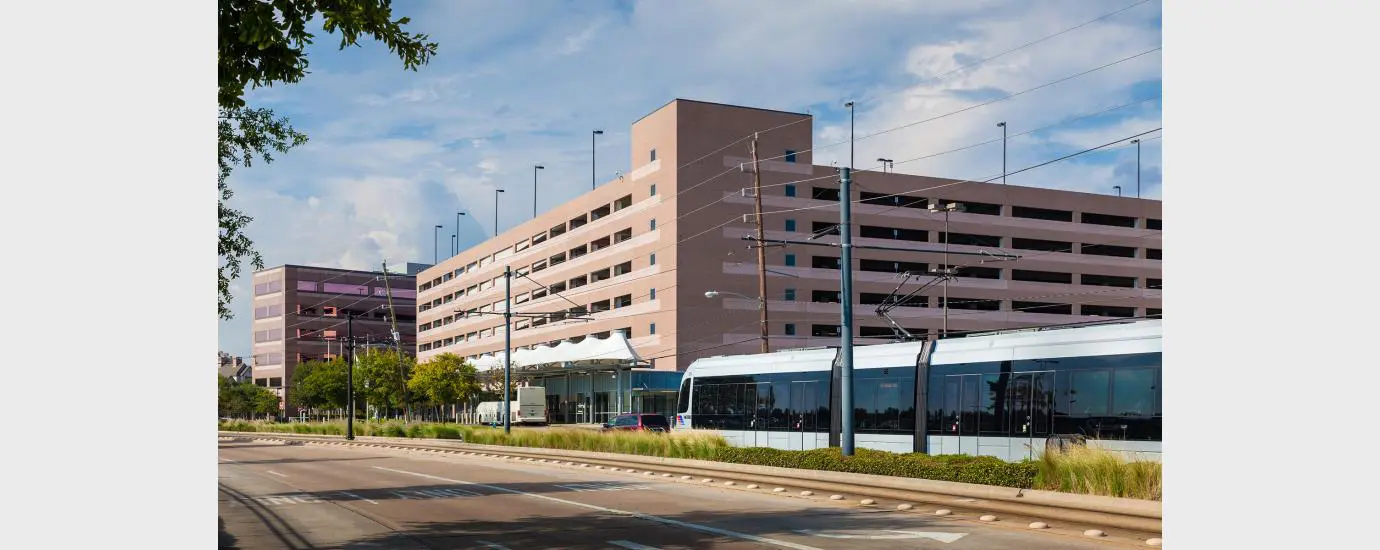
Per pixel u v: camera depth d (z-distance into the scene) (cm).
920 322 8862
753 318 8262
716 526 1619
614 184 9044
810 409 3353
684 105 8188
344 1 1210
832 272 8581
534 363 8244
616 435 4078
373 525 1722
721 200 8231
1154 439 2277
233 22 1151
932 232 8994
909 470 2436
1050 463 2114
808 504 1972
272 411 14738
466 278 12600
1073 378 2498
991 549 1334
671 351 8081
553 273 10212
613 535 1539
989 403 2723
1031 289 9338
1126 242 9781
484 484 2592
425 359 13900
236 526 1736
